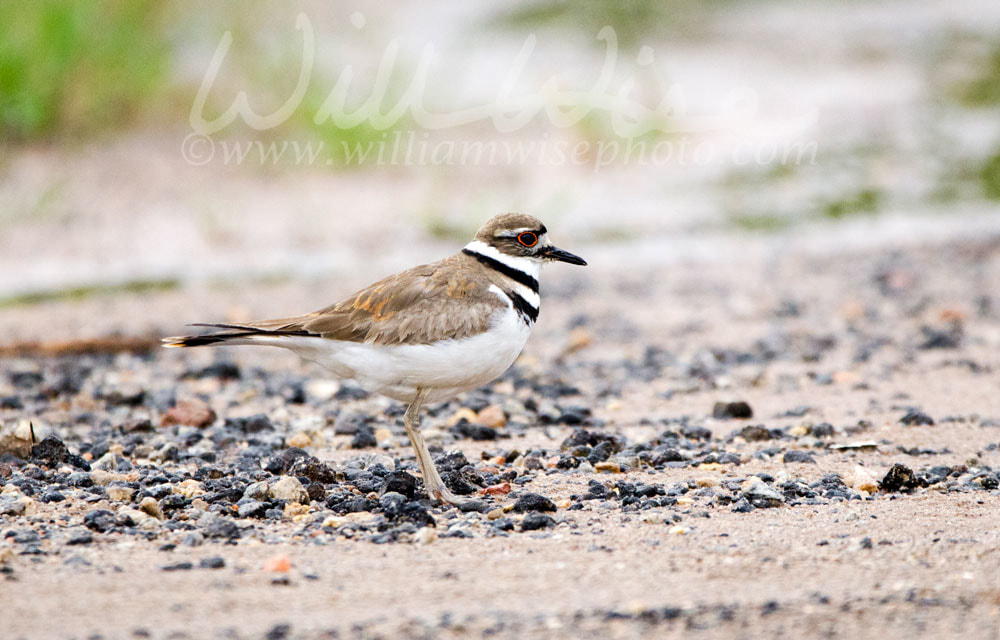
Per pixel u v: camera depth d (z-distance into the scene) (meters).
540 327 19.67
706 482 11.27
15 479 10.92
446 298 10.61
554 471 11.86
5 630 7.64
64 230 24.77
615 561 9.04
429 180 28.47
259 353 18.28
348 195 27.47
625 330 19.30
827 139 31.53
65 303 20.78
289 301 20.86
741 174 29.44
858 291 21.39
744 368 16.83
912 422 13.52
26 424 12.49
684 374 16.52
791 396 15.25
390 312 10.52
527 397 15.37
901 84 35.75
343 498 10.62
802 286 21.84
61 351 17.70
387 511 10.09
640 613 7.97
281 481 10.53
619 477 11.60
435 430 13.42
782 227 25.88
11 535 9.46
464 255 11.38
